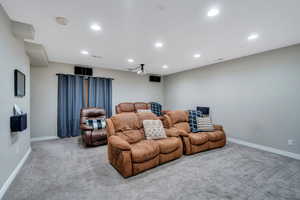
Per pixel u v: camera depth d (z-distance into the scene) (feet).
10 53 6.64
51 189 6.11
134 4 5.49
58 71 14.56
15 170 7.17
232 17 6.42
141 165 7.29
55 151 10.63
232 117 13.16
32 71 13.43
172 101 20.80
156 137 9.32
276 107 10.39
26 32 7.00
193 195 5.78
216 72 14.58
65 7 5.69
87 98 16.31
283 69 10.05
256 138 11.50
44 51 10.43
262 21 6.74
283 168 8.04
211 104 15.08
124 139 8.35
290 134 9.73
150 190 6.07
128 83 19.38
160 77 22.38
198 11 5.97
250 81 11.87
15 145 7.22
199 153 10.18
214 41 9.12
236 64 12.85
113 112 18.10
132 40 8.91
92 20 6.65
